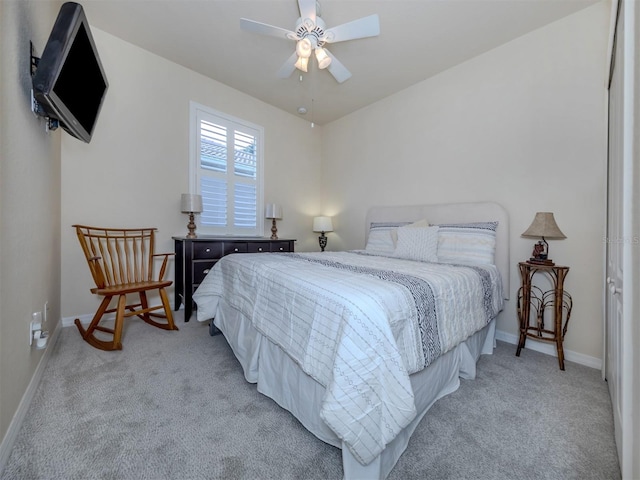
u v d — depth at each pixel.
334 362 0.98
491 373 1.83
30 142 1.38
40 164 1.57
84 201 2.50
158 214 2.94
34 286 1.46
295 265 1.77
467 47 2.54
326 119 4.26
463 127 2.76
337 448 1.15
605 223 1.81
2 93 1.05
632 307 0.93
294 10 2.22
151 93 2.85
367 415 0.94
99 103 1.92
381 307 1.09
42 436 1.17
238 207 3.60
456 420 1.35
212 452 1.12
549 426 1.32
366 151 3.78
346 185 4.09
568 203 2.13
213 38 2.58
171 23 2.40
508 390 1.62
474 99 2.67
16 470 1.01
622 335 1.01
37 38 1.46
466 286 1.68
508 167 2.44
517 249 2.38
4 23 1.08
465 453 1.15
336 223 4.25
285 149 4.08
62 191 2.38
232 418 1.32
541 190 2.26
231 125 3.49
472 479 1.03
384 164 3.54
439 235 2.57
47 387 1.52
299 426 1.28
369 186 3.75
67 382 1.58
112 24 2.42
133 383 1.60
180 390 1.54
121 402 1.42
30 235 1.39
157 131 2.91
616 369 1.30
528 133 2.32
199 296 2.25
